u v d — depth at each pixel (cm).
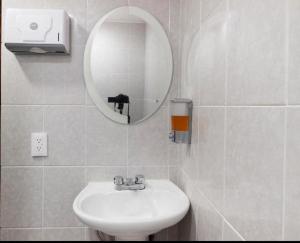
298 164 42
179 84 142
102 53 142
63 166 141
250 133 60
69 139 141
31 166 140
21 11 126
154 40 144
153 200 127
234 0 69
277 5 49
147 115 144
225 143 75
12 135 139
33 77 139
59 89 140
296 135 43
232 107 70
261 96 55
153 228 98
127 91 143
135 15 143
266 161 52
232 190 70
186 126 114
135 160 144
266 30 53
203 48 97
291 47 44
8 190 139
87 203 116
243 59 63
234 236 68
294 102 44
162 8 144
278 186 48
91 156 142
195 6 110
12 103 139
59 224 141
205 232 93
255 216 57
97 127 142
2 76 138
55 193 141
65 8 140
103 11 142
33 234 140
